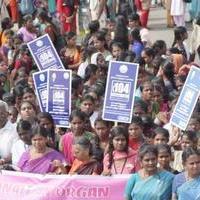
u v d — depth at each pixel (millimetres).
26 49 20922
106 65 18422
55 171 12711
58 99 14484
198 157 11188
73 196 12531
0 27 27156
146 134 14031
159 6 32344
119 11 27266
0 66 20797
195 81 13484
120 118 13742
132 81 13703
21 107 14523
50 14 28078
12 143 13820
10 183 12742
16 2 28344
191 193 11195
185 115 13578
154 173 11562
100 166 12852
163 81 17438
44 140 12727
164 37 27078
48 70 14484
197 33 22453
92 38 21812
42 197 12562
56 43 23781
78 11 27875
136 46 21516
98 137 13656
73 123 13508
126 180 12438
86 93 15852
